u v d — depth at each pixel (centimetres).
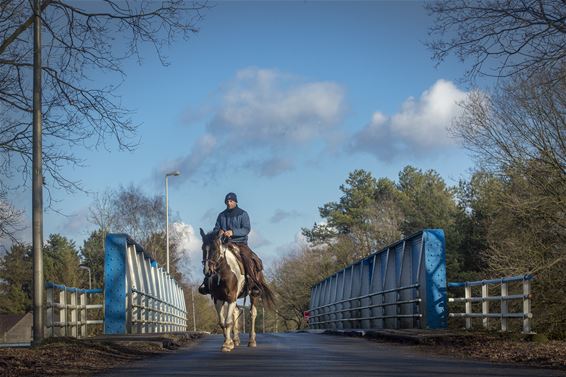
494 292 2494
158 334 1725
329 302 3706
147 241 6253
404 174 7656
